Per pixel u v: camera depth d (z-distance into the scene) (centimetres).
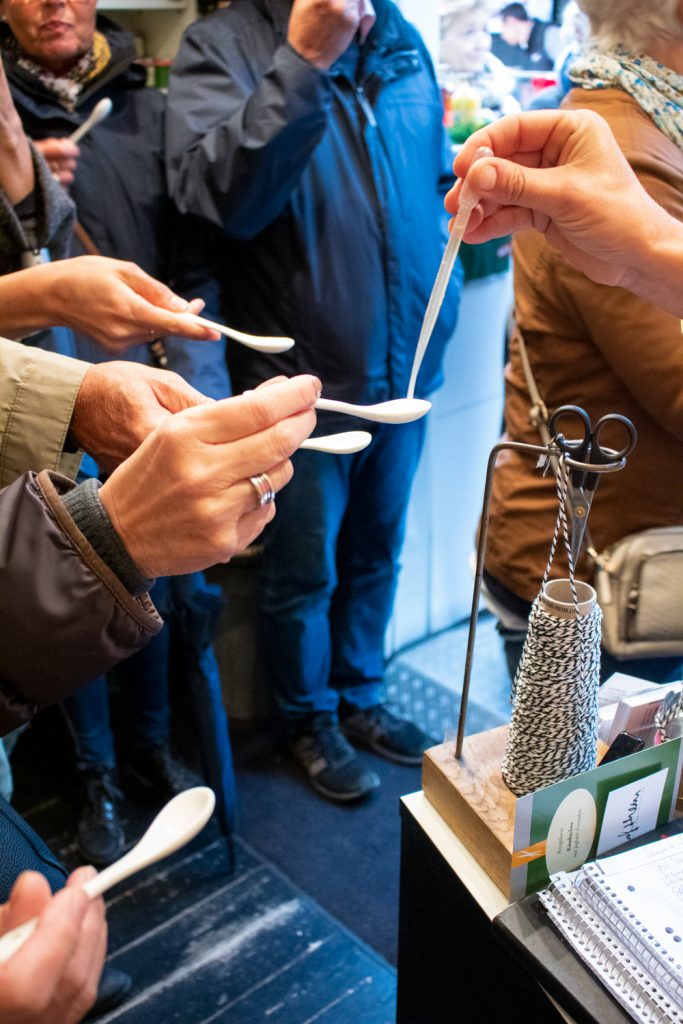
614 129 110
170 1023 152
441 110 190
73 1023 54
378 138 175
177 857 188
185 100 173
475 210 88
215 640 219
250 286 184
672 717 86
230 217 165
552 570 128
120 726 225
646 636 118
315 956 164
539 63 225
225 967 162
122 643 69
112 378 86
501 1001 84
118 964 163
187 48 177
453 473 250
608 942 73
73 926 52
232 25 177
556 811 78
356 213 174
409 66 181
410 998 103
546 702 80
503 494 134
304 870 185
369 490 203
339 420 185
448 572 261
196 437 62
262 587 205
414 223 182
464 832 87
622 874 78
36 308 110
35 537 66
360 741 221
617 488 121
